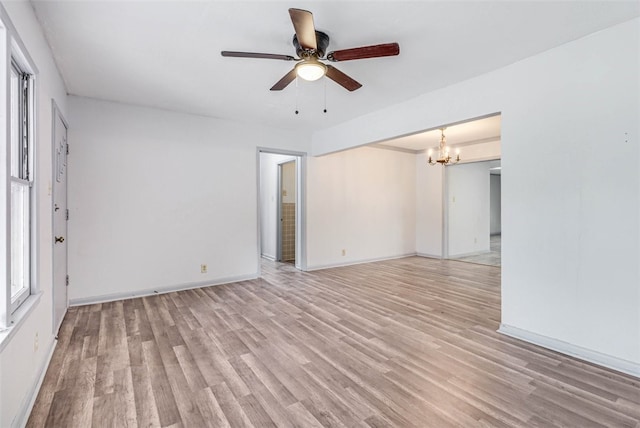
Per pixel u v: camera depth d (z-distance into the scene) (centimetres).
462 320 310
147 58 265
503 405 178
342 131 475
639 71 209
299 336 271
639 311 209
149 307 348
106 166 372
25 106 199
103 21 212
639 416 168
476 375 209
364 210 622
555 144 246
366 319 312
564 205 242
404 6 195
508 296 275
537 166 256
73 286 354
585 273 232
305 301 371
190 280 430
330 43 239
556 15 205
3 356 140
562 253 243
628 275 214
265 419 166
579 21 212
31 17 192
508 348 249
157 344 255
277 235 648
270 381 202
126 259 385
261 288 429
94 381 201
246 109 405
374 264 605
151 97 361
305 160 539
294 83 317
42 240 219
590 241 229
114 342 258
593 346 228
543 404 178
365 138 430
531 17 207
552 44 242
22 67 190
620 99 216
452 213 685
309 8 197
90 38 233
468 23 214
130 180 387
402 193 686
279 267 577
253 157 480
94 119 364
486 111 291
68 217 348
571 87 238
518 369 217
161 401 181
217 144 448
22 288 192
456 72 290
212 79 309
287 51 255
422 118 351
